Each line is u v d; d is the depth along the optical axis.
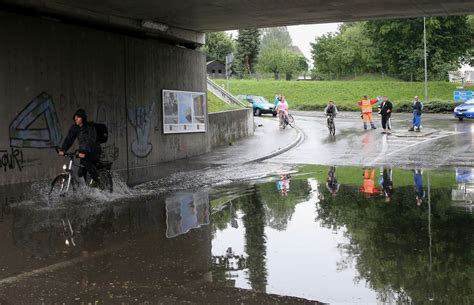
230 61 30.55
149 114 17.70
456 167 15.45
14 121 12.88
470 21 63.28
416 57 61.44
